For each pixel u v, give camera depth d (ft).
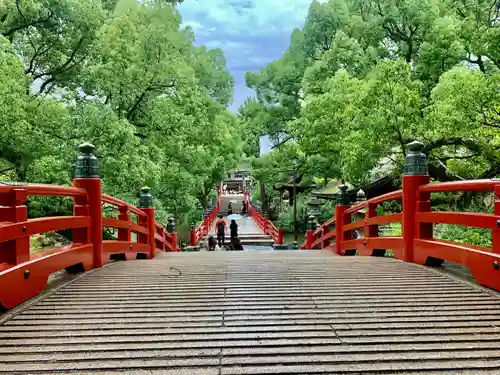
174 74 52.65
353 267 18.81
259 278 16.63
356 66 62.80
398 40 66.44
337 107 54.75
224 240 74.08
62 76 56.90
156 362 9.11
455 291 14.43
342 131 51.62
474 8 46.57
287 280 16.25
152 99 56.13
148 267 19.39
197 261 21.77
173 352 9.60
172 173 59.57
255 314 12.14
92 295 14.16
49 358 9.32
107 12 55.42
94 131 42.68
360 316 11.94
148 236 29.68
